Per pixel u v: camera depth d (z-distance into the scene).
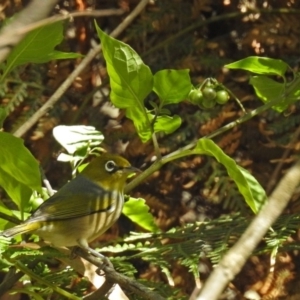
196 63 9.16
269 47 9.35
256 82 6.72
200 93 6.43
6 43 3.22
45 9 3.25
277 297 8.44
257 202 5.44
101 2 9.47
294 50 9.28
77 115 9.04
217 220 7.16
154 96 9.24
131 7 9.47
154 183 9.12
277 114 8.91
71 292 6.77
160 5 9.41
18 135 7.41
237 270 3.40
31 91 9.20
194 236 6.70
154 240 7.63
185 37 9.44
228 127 6.31
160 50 9.45
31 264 6.73
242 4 9.45
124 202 6.85
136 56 5.83
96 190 7.19
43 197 7.19
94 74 9.49
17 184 6.09
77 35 9.46
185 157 9.00
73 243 6.95
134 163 9.23
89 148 6.67
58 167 9.14
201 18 9.45
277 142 8.72
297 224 6.68
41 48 6.15
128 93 6.00
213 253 6.11
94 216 7.03
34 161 5.61
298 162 3.67
